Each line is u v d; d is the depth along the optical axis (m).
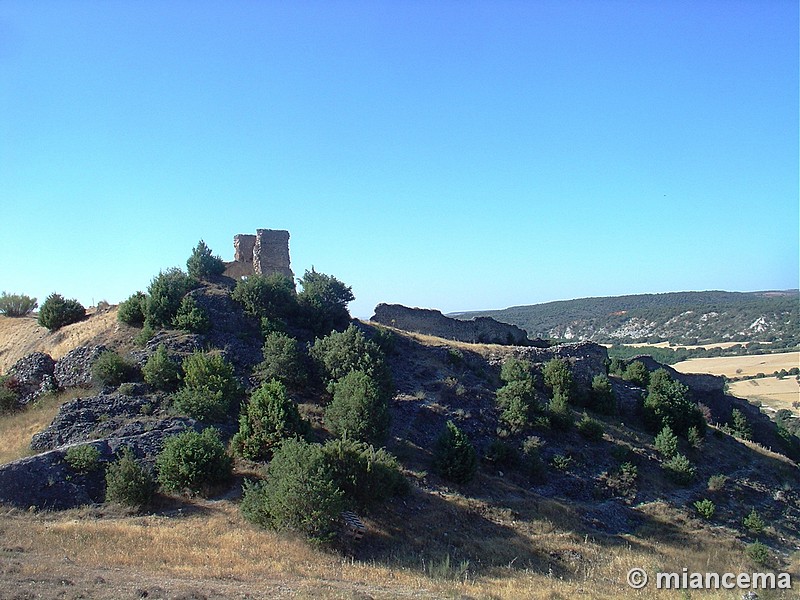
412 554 20.14
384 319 48.41
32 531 18.19
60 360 32.16
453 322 50.16
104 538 18.17
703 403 51.59
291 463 20.16
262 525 20.00
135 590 14.09
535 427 33.25
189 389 27.03
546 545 23.02
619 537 25.78
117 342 32.59
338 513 19.70
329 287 40.97
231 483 22.66
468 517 23.84
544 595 17.72
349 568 18.16
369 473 21.62
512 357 39.84
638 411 40.62
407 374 35.75
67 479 21.44
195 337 32.38
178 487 21.59
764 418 53.28
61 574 14.98
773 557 26.78
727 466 36.19
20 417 27.88
